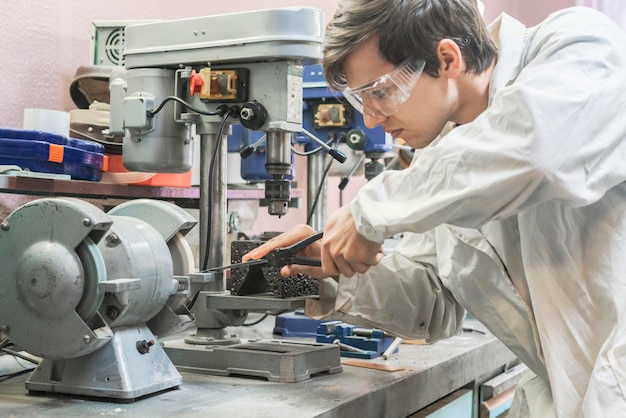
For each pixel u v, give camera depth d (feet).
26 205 3.99
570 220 3.98
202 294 5.11
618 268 3.88
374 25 3.98
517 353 4.63
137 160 5.52
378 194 3.84
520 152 3.40
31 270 3.92
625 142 3.74
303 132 5.53
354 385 4.58
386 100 4.16
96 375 4.10
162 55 5.37
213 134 5.29
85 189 6.12
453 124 4.68
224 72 5.11
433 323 5.23
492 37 4.61
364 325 5.12
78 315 3.95
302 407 4.00
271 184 5.26
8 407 3.98
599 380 3.72
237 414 3.83
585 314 3.92
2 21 6.78
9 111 6.90
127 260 4.03
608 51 3.83
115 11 8.02
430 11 3.98
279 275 4.84
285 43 4.94
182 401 4.11
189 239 7.13
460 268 4.57
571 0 13.64
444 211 3.58
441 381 5.39
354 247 4.00
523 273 4.30
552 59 3.90
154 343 4.38
